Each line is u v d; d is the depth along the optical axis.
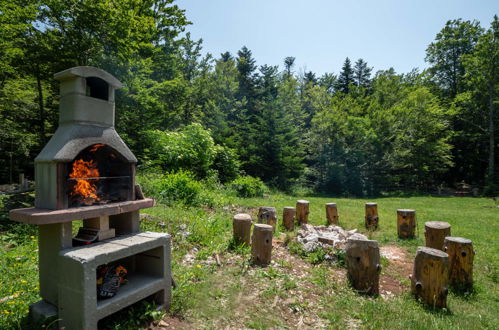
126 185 3.38
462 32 30.86
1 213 6.15
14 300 3.14
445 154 26.28
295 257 5.42
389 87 28.73
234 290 3.84
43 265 2.98
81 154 3.10
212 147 13.84
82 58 10.26
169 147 12.55
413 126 24.31
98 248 2.79
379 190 23.70
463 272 4.55
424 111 24.39
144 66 13.45
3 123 14.66
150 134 13.23
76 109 2.94
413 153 24.62
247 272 4.44
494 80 25.08
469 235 7.75
